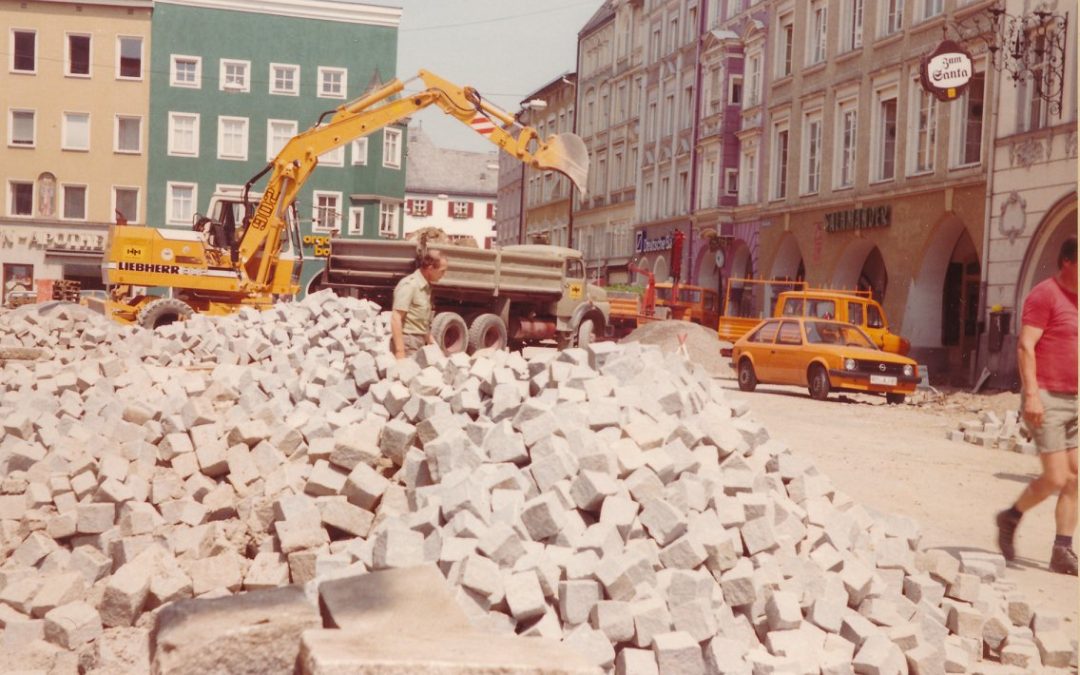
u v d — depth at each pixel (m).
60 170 55.69
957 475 12.16
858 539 6.75
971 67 26.17
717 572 5.64
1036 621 6.24
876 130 33.62
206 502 6.95
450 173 123.31
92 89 55.69
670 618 5.07
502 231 90.25
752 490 6.61
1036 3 25.19
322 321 17.97
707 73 47.56
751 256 42.72
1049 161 24.59
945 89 26.39
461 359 8.69
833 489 7.34
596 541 5.42
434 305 22.41
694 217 48.03
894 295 32.06
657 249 53.09
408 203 120.75
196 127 56.44
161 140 56.09
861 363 21.95
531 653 3.37
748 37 43.72
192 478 7.23
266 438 7.66
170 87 56.03
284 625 3.87
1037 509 10.34
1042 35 25.05
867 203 33.81
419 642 3.43
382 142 56.47
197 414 8.08
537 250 27.14
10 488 7.35
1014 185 25.91
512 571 5.14
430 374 8.15
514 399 7.21
